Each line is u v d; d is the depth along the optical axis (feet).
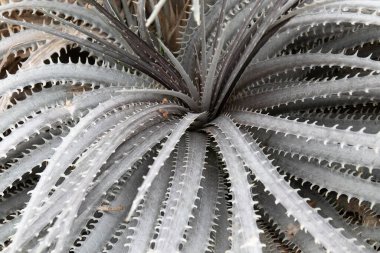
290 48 2.41
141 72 2.24
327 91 2.04
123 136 1.91
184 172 1.95
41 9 2.07
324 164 2.07
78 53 2.64
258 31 1.97
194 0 1.53
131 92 2.04
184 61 2.29
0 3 2.59
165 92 2.00
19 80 2.13
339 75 2.38
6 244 2.23
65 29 2.41
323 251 1.97
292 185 2.21
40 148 2.15
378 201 1.94
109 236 2.01
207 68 2.21
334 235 1.73
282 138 2.09
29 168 2.12
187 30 2.34
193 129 2.19
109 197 2.12
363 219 2.16
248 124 2.03
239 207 1.78
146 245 1.89
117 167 1.97
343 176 2.00
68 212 1.77
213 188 2.07
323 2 1.90
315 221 1.74
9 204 2.22
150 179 1.70
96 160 1.84
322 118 2.21
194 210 1.98
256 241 1.69
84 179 1.81
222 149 1.95
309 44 2.43
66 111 2.10
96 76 2.22
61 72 2.17
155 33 2.53
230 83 2.09
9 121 2.14
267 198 2.12
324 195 2.20
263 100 2.17
